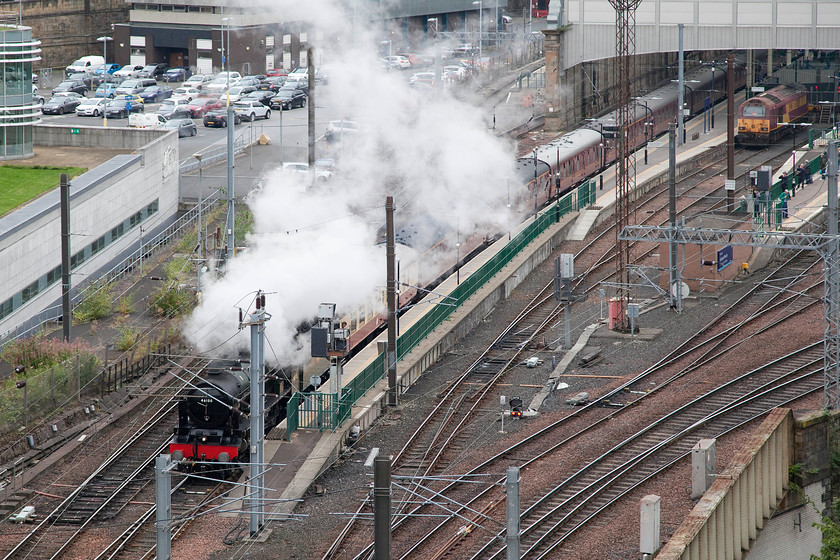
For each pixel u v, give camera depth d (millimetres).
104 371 193250
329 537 150375
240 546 148000
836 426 172125
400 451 177875
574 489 159500
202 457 165875
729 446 169875
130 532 151125
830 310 182125
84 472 169500
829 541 148250
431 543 146500
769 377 197250
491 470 168375
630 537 145000
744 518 151250
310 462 171000
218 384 167875
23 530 151750
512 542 118312
